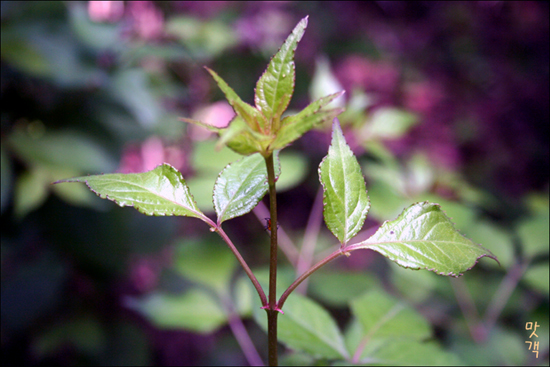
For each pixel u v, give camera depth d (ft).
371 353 1.03
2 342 2.21
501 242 1.74
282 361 1.07
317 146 4.10
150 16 3.05
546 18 5.47
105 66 2.27
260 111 0.78
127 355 2.38
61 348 2.41
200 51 2.58
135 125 2.24
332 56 4.78
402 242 0.84
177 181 0.87
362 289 1.64
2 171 1.72
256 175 0.90
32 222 2.09
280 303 0.83
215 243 1.48
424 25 5.77
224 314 1.36
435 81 5.29
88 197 1.89
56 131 1.98
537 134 4.60
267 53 3.41
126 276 2.57
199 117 3.54
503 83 5.16
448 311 1.99
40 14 1.92
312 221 1.90
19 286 2.09
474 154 4.53
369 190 1.74
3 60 1.74
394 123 1.76
